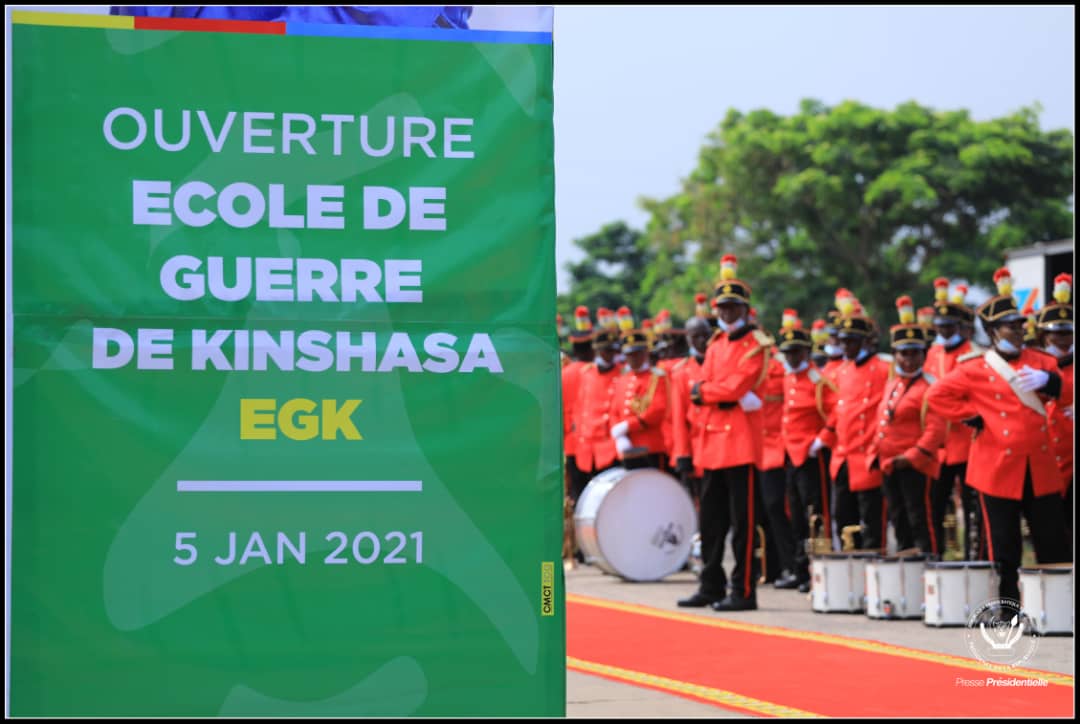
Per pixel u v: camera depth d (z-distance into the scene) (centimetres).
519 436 442
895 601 1141
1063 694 785
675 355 1842
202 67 432
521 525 442
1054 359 1102
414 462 438
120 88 429
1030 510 1084
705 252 4606
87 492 425
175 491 429
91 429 426
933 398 1095
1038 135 4359
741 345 1223
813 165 4353
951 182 4169
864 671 876
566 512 1762
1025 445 1065
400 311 439
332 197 437
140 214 429
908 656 936
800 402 1497
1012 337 1074
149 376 429
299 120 436
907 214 4191
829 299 4278
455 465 440
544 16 445
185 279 431
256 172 435
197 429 431
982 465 1082
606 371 1759
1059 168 4297
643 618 1191
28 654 423
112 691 426
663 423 1602
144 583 428
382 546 437
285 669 433
